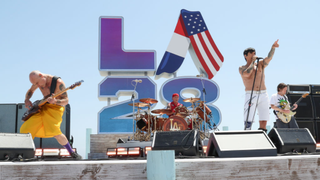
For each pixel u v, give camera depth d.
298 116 7.37
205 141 7.18
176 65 11.30
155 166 2.66
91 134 9.27
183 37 11.60
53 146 7.63
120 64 11.07
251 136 3.63
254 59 5.07
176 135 3.75
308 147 3.79
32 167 2.69
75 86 4.69
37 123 4.57
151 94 10.78
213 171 2.79
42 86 4.83
